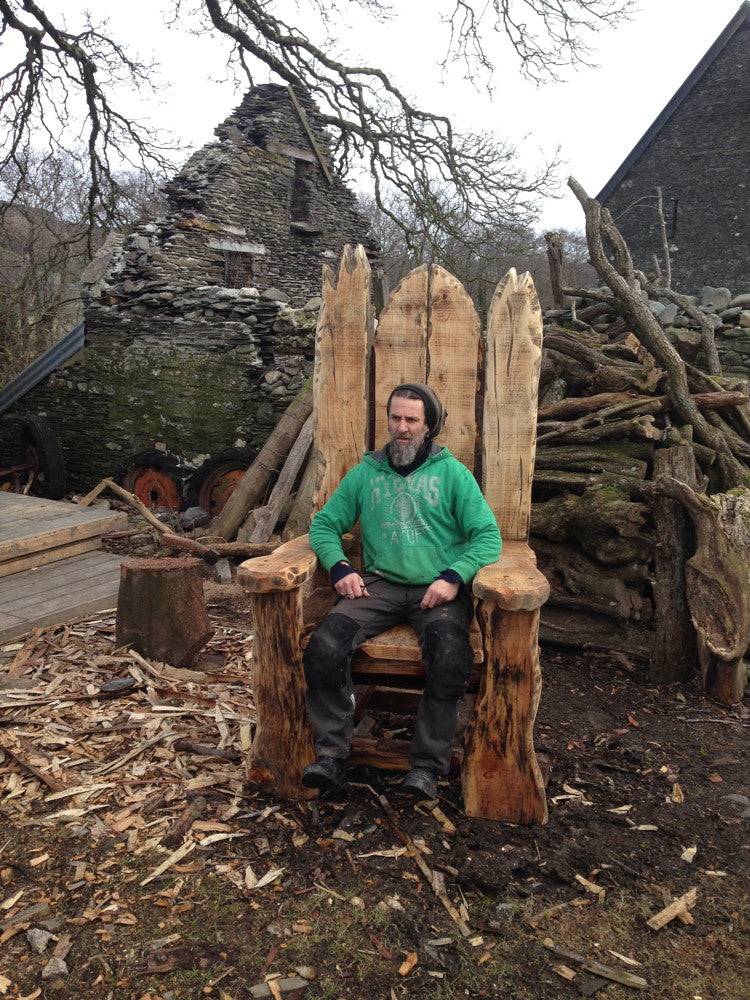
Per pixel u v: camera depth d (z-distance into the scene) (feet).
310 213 45.11
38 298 55.52
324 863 7.84
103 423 31.22
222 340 28.35
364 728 10.12
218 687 11.80
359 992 6.30
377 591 9.07
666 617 12.96
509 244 43.21
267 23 40.78
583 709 11.82
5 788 9.11
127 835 8.22
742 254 50.19
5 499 20.88
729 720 11.58
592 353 18.02
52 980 6.33
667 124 52.19
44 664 12.50
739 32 49.80
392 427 9.16
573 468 15.75
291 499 21.65
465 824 8.57
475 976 6.49
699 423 15.92
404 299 10.53
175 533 24.31
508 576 8.45
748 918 7.27
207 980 6.37
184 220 38.47
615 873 7.85
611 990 6.40
